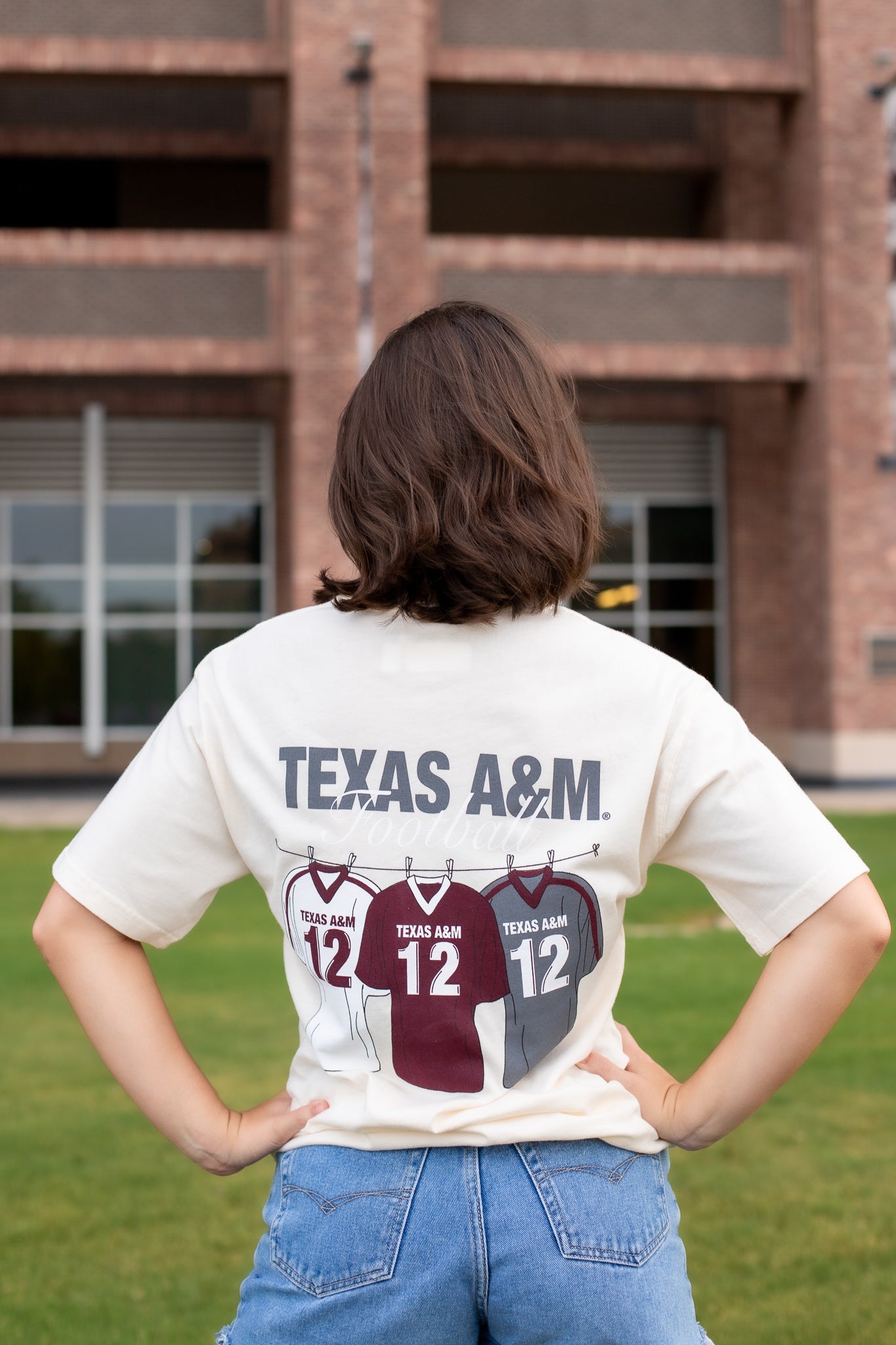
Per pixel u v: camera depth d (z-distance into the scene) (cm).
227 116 2023
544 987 115
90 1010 121
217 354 1808
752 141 2050
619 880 117
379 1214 110
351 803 117
